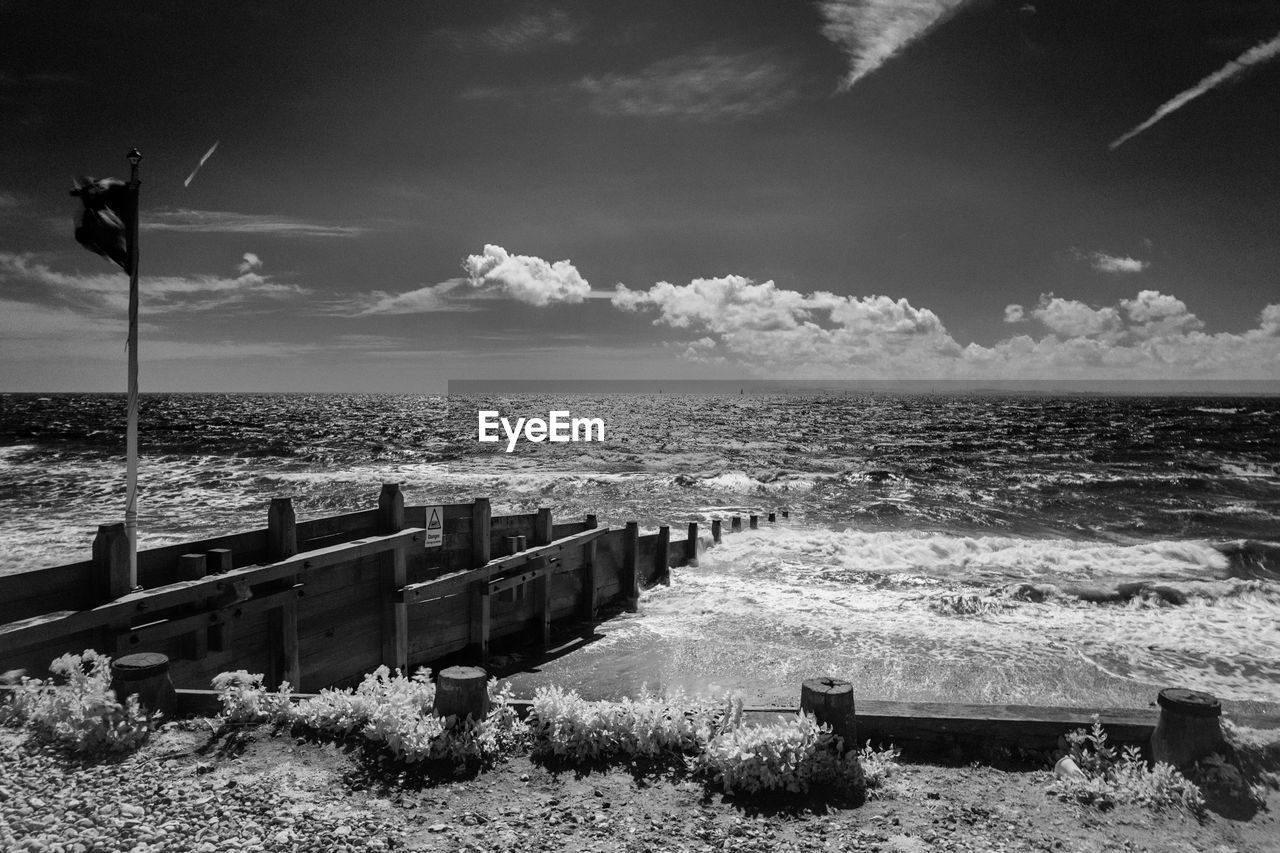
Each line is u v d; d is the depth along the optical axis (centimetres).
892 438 8181
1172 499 3653
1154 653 1403
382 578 1127
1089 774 611
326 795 554
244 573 906
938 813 556
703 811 552
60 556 1967
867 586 1914
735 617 1634
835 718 624
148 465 4588
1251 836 533
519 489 3656
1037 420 11956
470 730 635
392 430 9000
